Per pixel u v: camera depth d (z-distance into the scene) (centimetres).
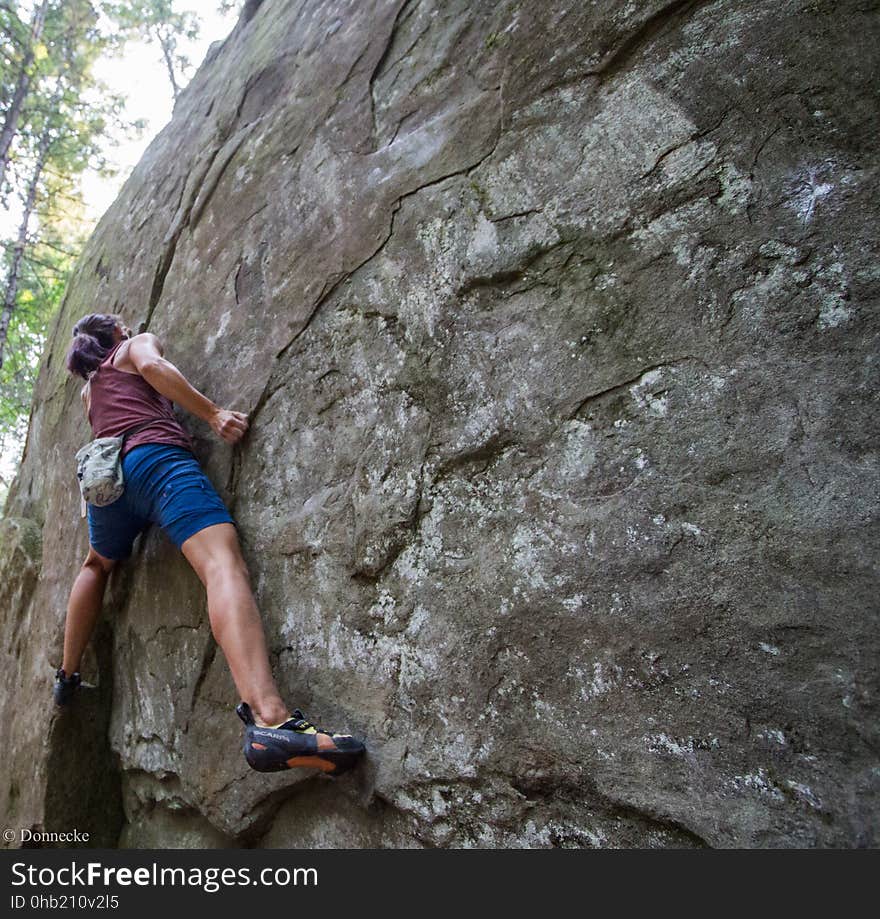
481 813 145
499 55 190
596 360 150
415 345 184
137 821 244
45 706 259
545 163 169
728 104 142
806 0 137
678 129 148
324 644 183
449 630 159
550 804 137
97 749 254
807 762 111
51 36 911
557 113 170
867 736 107
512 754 143
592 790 131
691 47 150
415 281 188
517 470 157
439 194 190
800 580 117
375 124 222
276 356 222
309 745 156
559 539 146
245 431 221
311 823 180
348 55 248
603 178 157
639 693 129
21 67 802
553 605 144
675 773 122
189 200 301
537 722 141
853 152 126
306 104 257
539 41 180
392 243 198
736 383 130
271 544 204
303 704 181
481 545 159
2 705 299
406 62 222
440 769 152
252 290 241
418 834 155
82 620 240
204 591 220
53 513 318
